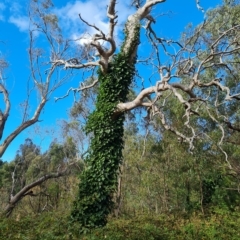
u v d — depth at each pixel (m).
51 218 15.53
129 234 12.66
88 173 15.41
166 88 14.80
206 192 26.03
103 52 15.55
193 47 17.42
